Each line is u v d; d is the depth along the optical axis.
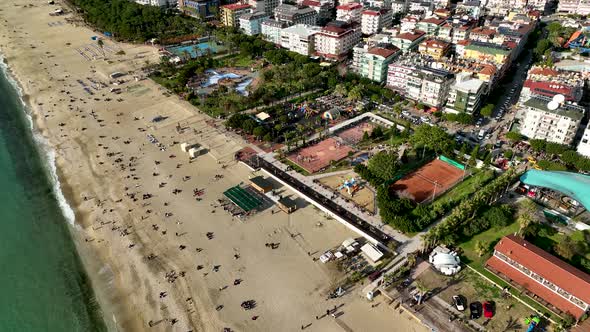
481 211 193.88
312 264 170.25
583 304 143.12
